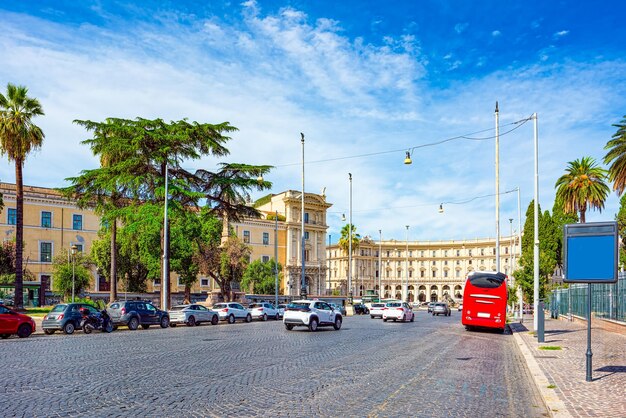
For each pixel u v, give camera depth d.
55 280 53.03
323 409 9.42
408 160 37.25
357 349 19.88
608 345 22.19
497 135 39.56
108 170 42.12
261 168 48.44
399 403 10.02
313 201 109.94
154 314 33.78
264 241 101.25
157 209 42.00
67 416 8.74
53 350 18.72
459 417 9.05
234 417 8.78
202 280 87.00
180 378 12.56
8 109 40.78
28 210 69.25
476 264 159.25
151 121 44.19
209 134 45.78
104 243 67.06
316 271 108.81
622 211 62.03
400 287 165.75
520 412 9.59
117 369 13.95
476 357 18.08
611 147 37.75
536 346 21.66
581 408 9.35
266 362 15.66
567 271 12.89
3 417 8.62
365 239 157.50
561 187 52.69
